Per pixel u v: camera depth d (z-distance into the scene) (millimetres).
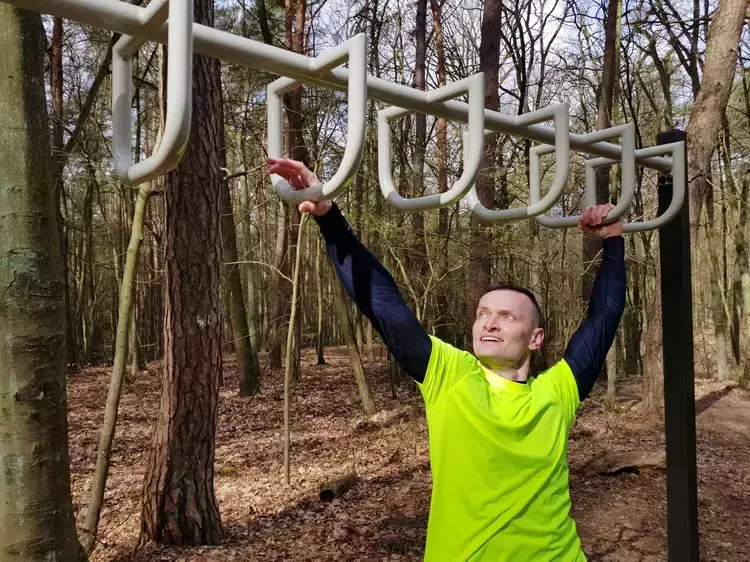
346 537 4219
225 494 5305
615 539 4113
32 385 1929
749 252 14414
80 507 4945
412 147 9766
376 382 12398
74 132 5637
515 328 1411
